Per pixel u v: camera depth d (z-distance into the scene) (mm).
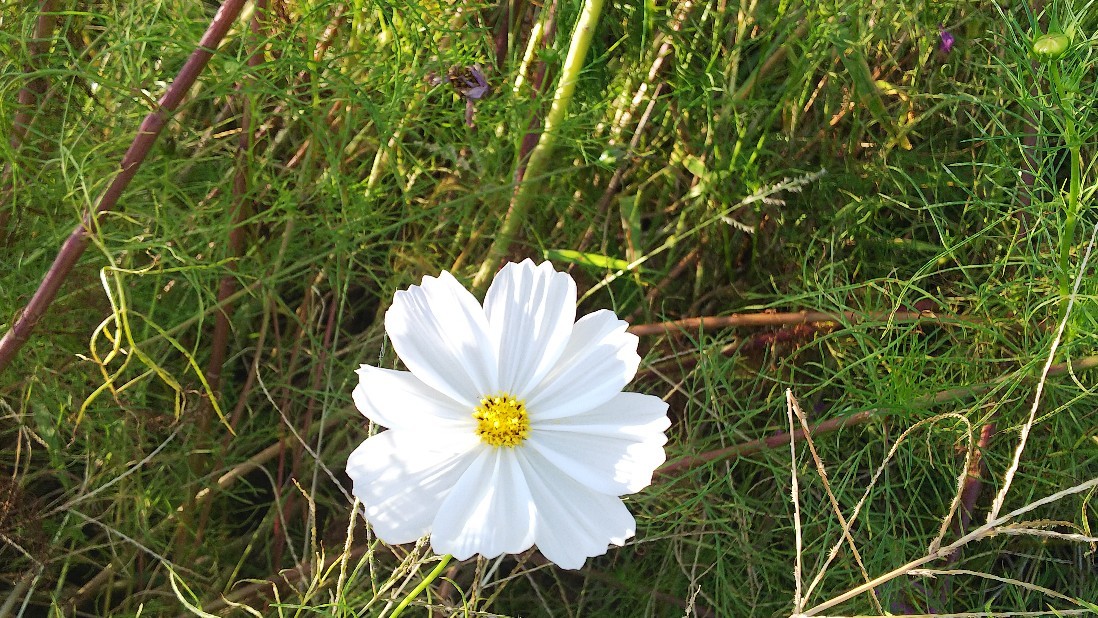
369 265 397
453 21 396
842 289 382
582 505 239
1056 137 396
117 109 355
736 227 437
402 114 373
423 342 243
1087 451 382
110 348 370
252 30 355
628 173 432
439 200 429
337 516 389
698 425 379
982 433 382
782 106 436
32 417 368
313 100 349
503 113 391
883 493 402
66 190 346
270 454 388
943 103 419
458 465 238
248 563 397
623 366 248
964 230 426
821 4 401
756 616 386
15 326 285
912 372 369
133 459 368
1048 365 255
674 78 429
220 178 405
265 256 396
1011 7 427
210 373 371
